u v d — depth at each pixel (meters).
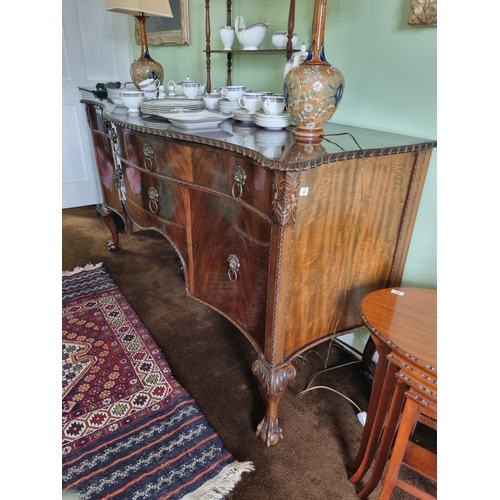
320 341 1.04
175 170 1.09
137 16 1.73
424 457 0.77
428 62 1.01
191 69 2.15
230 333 1.56
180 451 1.03
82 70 2.72
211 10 1.88
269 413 1.03
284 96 0.94
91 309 1.69
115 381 1.28
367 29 1.15
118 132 1.36
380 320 0.82
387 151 0.88
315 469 0.99
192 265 1.19
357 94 1.23
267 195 0.81
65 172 2.90
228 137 0.94
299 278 0.89
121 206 1.87
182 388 1.26
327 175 0.83
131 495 0.92
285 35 1.36
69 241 2.42
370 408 0.87
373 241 1.02
